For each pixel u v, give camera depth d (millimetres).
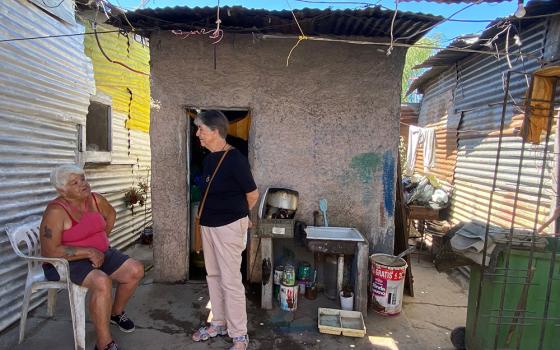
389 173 3916
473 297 2828
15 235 2895
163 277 4070
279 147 3914
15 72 3078
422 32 3408
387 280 3508
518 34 3967
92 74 4398
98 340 2684
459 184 5781
